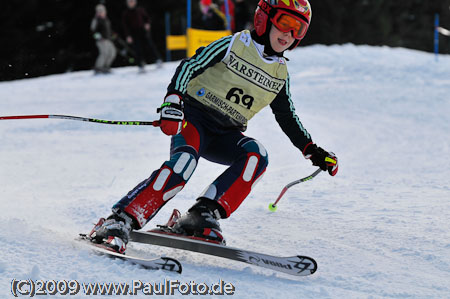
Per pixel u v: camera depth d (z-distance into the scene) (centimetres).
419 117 3180
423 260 1006
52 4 8675
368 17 10288
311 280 909
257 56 1040
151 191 965
